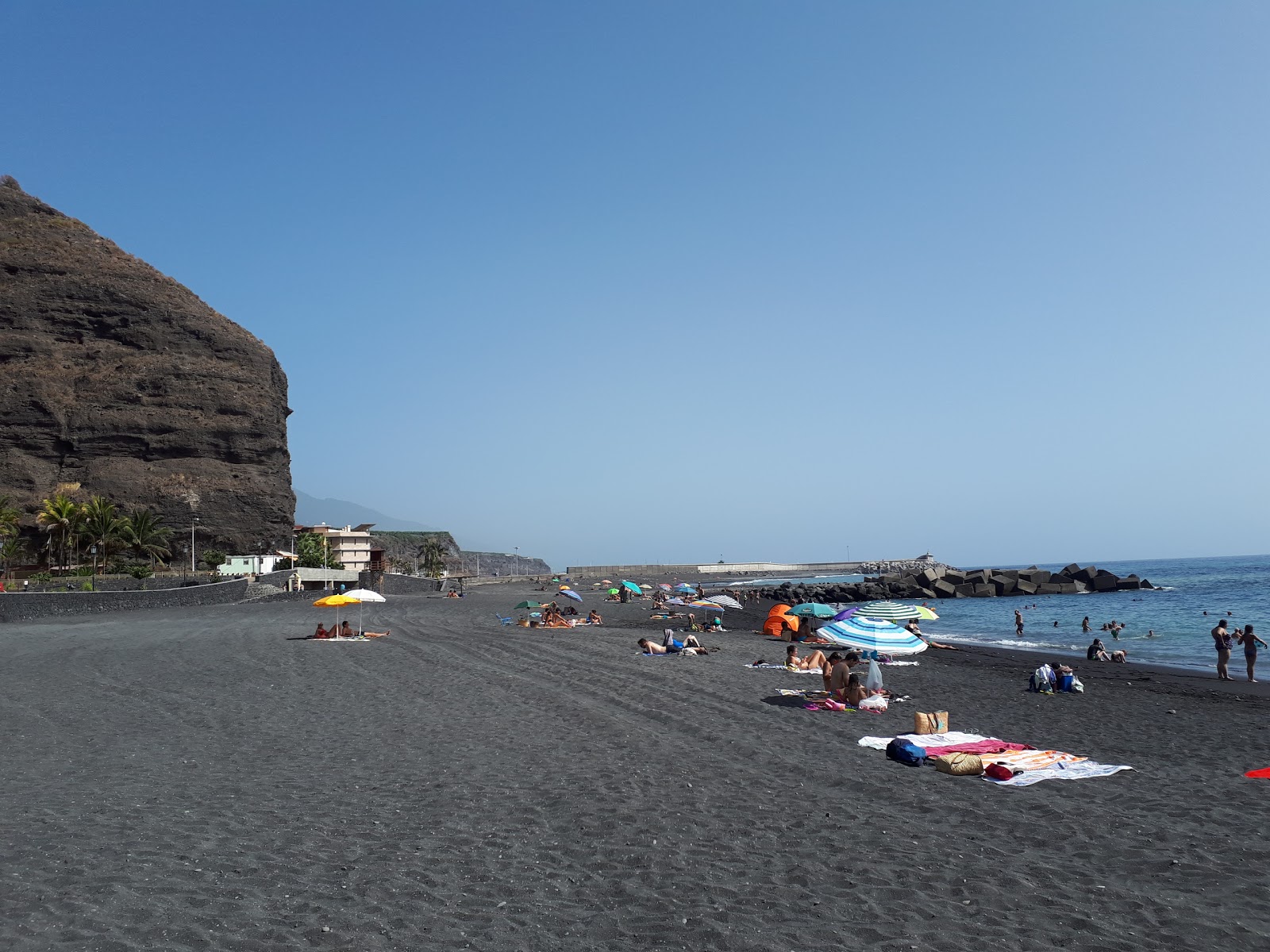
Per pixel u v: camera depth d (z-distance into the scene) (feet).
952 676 91.50
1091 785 41.29
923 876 29.22
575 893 27.40
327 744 50.19
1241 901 27.12
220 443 377.30
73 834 32.24
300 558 358.23
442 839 32.55
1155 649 138.51
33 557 316.81
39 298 378.12
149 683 75.05
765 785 41.04
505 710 62.08
